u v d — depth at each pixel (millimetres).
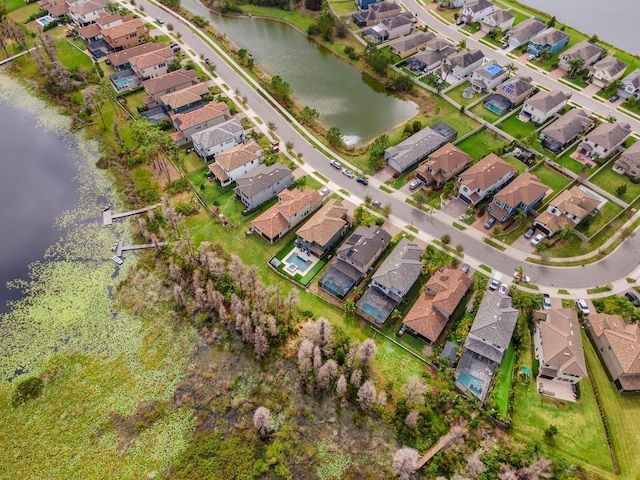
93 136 126938
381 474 71000
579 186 113562
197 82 139750
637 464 70875
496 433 73750
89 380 81188
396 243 100562
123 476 70875
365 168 118312
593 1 195125
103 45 155375
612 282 94500
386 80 149000
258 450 73312
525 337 85438
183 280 94250
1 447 73438
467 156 115250
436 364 81312
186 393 79750
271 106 136125
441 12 180625
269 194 109250
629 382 77438
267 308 87500
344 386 76562
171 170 116500
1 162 120125
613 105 136750
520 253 99875
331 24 165875
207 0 184250
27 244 102438
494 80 139250
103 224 105938
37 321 89562
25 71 149500
